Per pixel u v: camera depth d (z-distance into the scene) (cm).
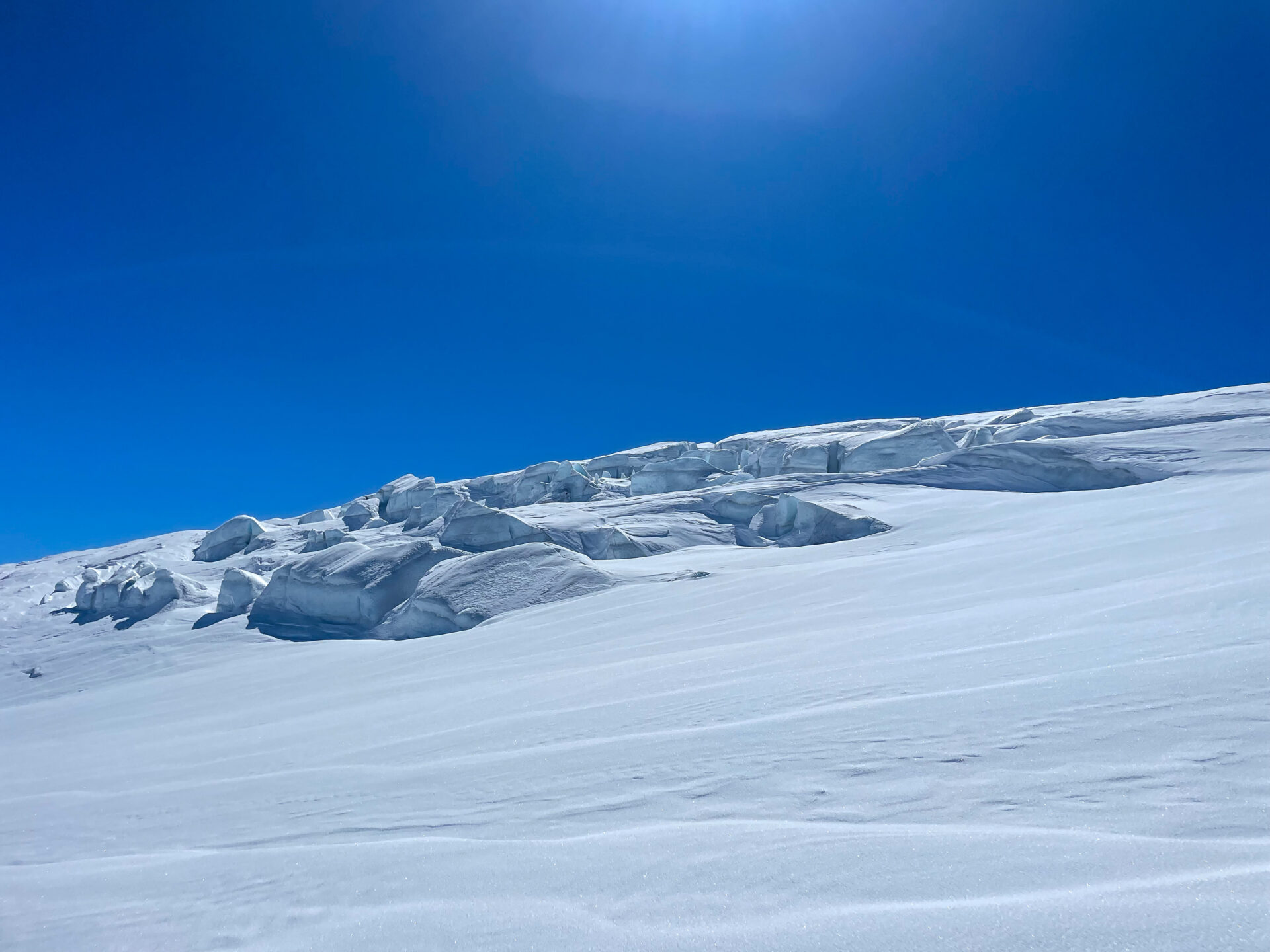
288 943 250
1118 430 3234
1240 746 250
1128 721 292
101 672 2358
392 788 462
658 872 239
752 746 371
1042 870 194
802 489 3134
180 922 289
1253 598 468
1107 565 875
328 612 2419
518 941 213
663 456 6128
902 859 215
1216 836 198
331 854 332
